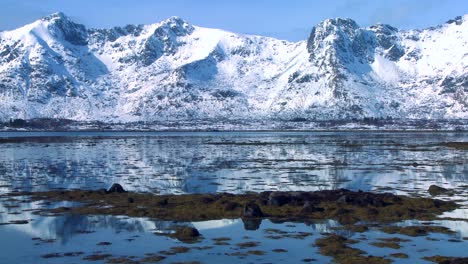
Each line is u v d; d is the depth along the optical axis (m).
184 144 150.38
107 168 80.88
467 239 35.06
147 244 34.47
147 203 47.75
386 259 30.58
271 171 76.12
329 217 41.94
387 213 42.81
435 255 31.34
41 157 101.94
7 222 40.69
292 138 196.12
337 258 31.12
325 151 118.69
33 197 52.03
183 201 48.50
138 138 198.50
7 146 140.00
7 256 31.81
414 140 175.12
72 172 75.31
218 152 116.06
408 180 65.31
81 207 46.31
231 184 62.16
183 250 32.94
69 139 188.50
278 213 43.38
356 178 67.56
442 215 42.56
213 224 40.09
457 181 64.12
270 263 30.30
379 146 137.38
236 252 32.47
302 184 62.06
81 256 31.75
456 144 138.75
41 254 32.22
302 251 32.59
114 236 36.53
